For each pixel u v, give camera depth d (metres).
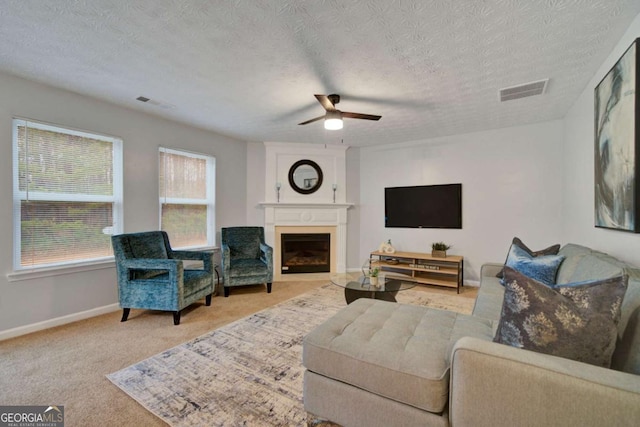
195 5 1.70
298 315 3.12
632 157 1.73
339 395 1.44
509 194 4.14
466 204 4.45
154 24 1.89
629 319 1.14
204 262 3.52
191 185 4.24
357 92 2.92
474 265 4.40
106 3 1.69
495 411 1.04
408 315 1.91
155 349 2.35
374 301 2.21
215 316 3.10
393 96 3.02
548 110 3.44
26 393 1.79
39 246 2.80
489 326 1.75
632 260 1.87
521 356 1.04
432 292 4.04
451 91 2.90
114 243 2.97
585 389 0.93
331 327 1.68
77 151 3.05
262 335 2.62
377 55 2.24
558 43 2.06
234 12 1.76
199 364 2.12
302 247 5.30
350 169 5.36
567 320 1.09
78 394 1.78
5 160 2.57
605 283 1.12
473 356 1.08
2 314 2.55
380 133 4.44
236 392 1.80
